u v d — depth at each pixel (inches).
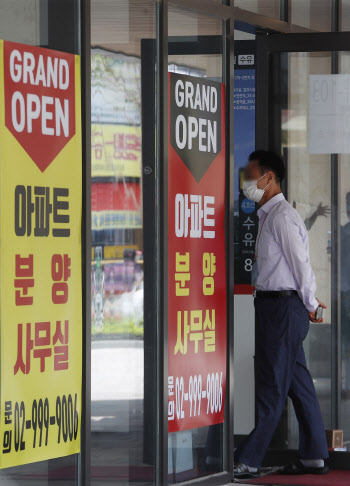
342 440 403.9
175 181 349.1
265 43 401.4
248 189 384.5
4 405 280.2
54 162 297.0
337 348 408.8
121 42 326.3
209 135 365.1
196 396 359.6
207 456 365.7
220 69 370.6
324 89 403.5
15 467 285.0
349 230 409.1
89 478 310.3
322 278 409.7
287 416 402.0
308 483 371.6
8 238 281.3
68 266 302.5
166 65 343.9
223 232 372.8
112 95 323.0
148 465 339.6
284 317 374.0
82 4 308.5
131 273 331.9
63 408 301.1
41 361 292.8
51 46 297.3
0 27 279.4
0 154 278.7
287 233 372.8
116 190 324.8
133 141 332.8
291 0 404.2
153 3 339.6
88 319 309.3
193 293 357.7
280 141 406.3
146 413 338.6
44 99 293.6
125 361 328.5
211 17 365.7
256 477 380.8
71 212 303.7
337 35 397.7
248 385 425.7
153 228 343.0
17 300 284.5
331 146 405.4
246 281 426.9
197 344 359.6
